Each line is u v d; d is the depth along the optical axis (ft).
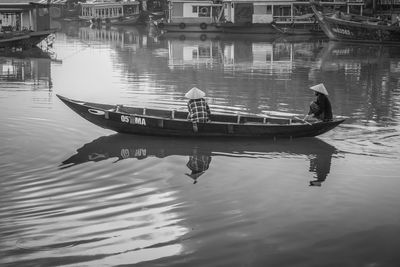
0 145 43.68
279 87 75.92
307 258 25.86
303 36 183.21
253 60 112.16
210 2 200.64
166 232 28.22
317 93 47.91
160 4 273.13
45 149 42.91
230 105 62.08
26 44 137.18
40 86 76.33
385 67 101.45
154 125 46.32
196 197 33.17
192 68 97.66
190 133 46.55
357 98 67.77
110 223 29.14
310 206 31.86
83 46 145.48
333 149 43.75
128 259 25.48
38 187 34.32
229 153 42.75
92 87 74.84
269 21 192.65
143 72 91.45
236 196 33.45
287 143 45.62
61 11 289.94
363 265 25.27
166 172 38.01
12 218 29.43
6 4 148.46
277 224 29.40
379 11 199.31
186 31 197.98
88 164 39.37
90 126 50.55
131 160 40.63
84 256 25.61
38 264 24.80
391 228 28.94
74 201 32.04
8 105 60.44
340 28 159.33
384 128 50.72
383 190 34.45
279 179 36.65
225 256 25.96
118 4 258.57
